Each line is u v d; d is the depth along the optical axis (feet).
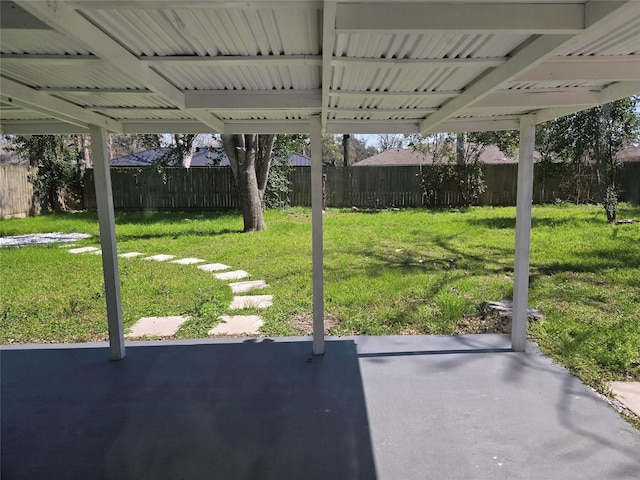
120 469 6.54
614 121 27.12
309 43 5.62
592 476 6.21
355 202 44.91
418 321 12.69
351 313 13.43
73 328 12.59
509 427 7.42
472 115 10.16
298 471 6.43
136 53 5.93
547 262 19.15
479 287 15.88
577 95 8.28
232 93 8.36
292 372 9.60
